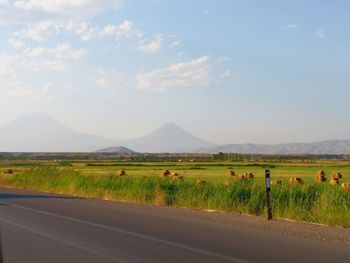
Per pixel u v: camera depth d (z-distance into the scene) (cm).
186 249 1034
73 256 963
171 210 1820
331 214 1484
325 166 11981
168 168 9419
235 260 930
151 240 1139
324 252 1007
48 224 1408
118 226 1366
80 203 2094
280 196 1759
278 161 18162
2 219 1523
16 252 1001
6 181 3756
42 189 3206
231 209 1816
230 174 5841
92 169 8019
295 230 1311
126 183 2477
